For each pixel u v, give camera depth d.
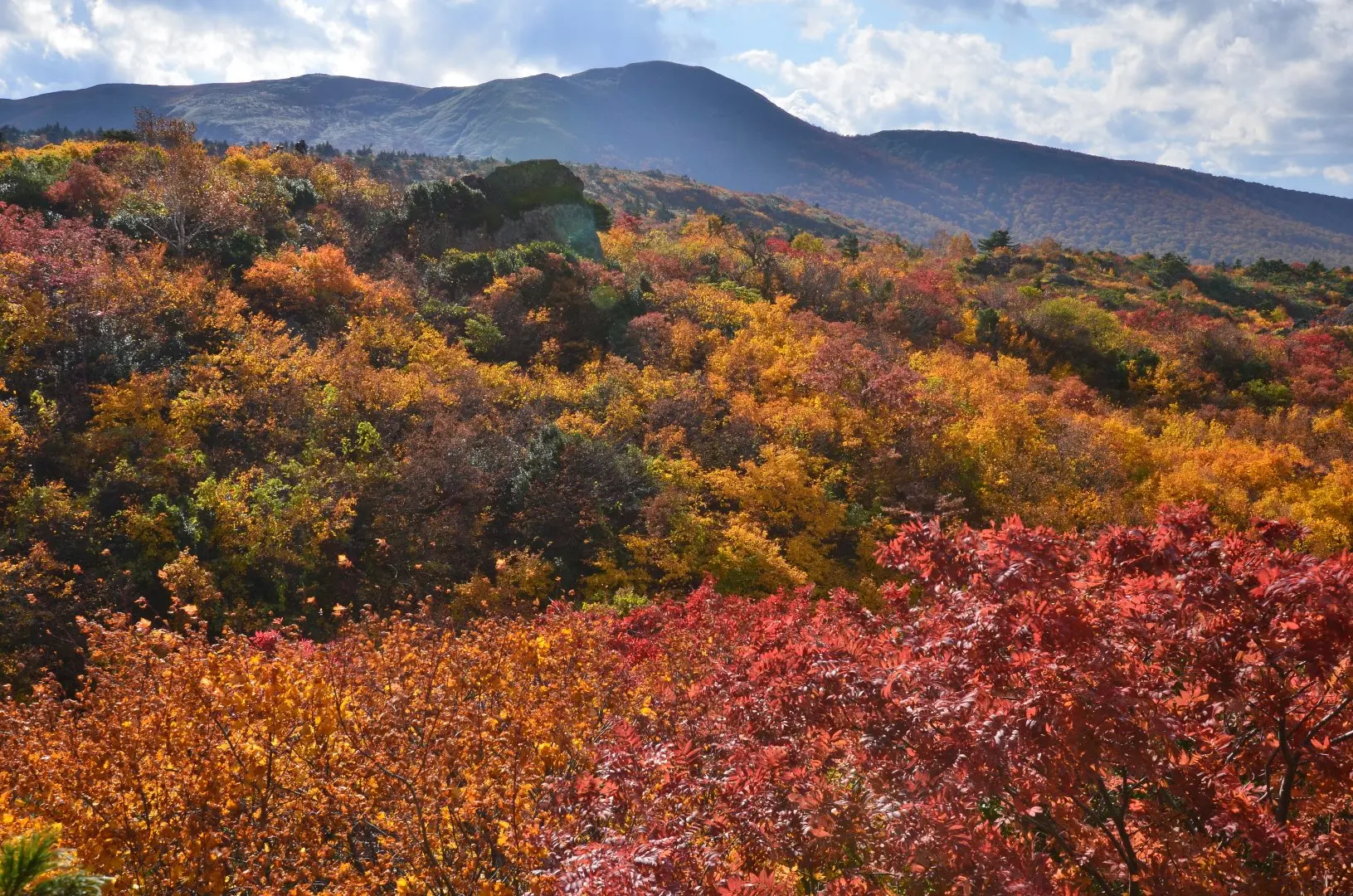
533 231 51.47
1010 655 4.34
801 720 5.18
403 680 6.95
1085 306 70.19
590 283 43.81
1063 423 40.16
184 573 17.77
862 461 32.41
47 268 27.50
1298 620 3.95
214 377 24.83
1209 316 95.88
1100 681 3.93
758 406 34.19
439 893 5.25
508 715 6.46
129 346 26.41
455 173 150.50
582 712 7.29
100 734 5.72
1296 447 43.84
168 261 33.34
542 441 26.30
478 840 5.48
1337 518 35.69
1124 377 62.94
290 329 31.86
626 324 41.94
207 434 23.91
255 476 22.41
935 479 33.03
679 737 6.05
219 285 32.59
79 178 38.88
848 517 28.80
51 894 2.62
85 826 4.96
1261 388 63.34
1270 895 3.96
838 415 34.03
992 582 4.30
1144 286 112.50
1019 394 43.12
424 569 21.53
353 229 46.16
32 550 17.58
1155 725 3.78
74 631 17.22
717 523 25.20
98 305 26.70
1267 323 97.12
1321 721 4.22
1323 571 3.92
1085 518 32.00
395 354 31.44
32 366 24.38
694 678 9.65
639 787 5.14
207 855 5.11
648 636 12.03
